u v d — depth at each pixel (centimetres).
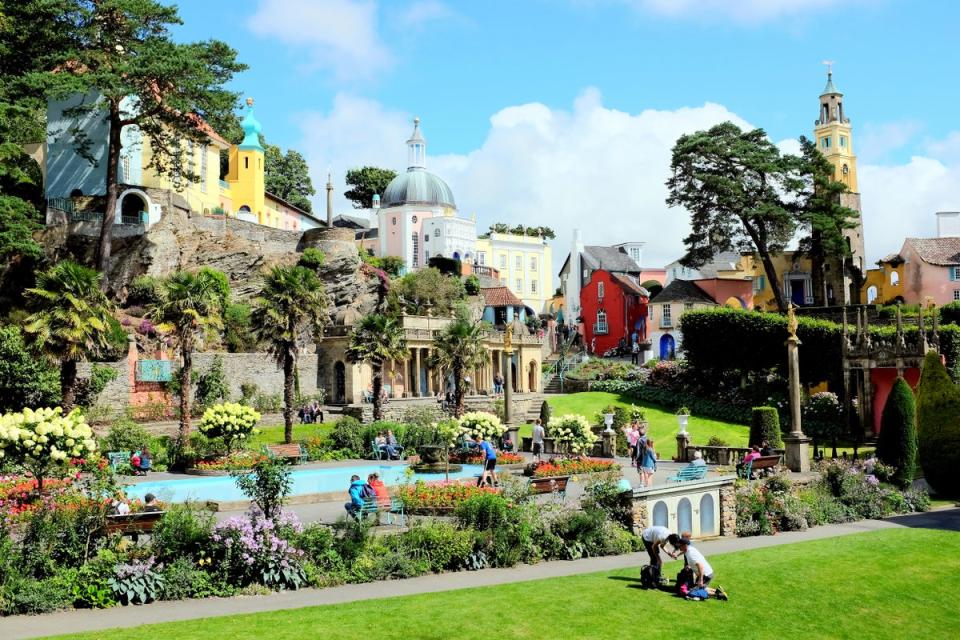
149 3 5278
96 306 3891
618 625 1473
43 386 4103
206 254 6322
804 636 1538
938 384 3403
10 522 1744
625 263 11038
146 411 4666
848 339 5319
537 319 10288
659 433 5466
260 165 8281
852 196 9544
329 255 6900
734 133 7144
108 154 5841
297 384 5666
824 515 2638
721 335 6209
